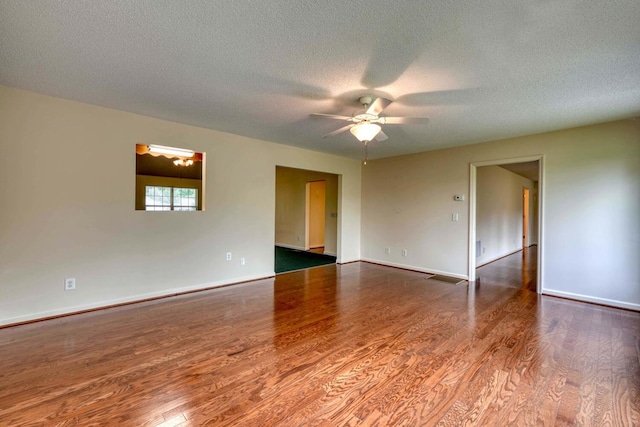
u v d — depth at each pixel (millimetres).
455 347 2596
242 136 4672
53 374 2139
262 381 2084
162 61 2344
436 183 5461
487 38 1991
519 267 6129
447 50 2139
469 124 3857
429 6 1690
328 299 3922
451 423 1695
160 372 2180
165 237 3969
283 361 2352
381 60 2289
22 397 1878
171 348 2545
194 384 2043
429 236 5559
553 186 4164
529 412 1784
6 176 2914
